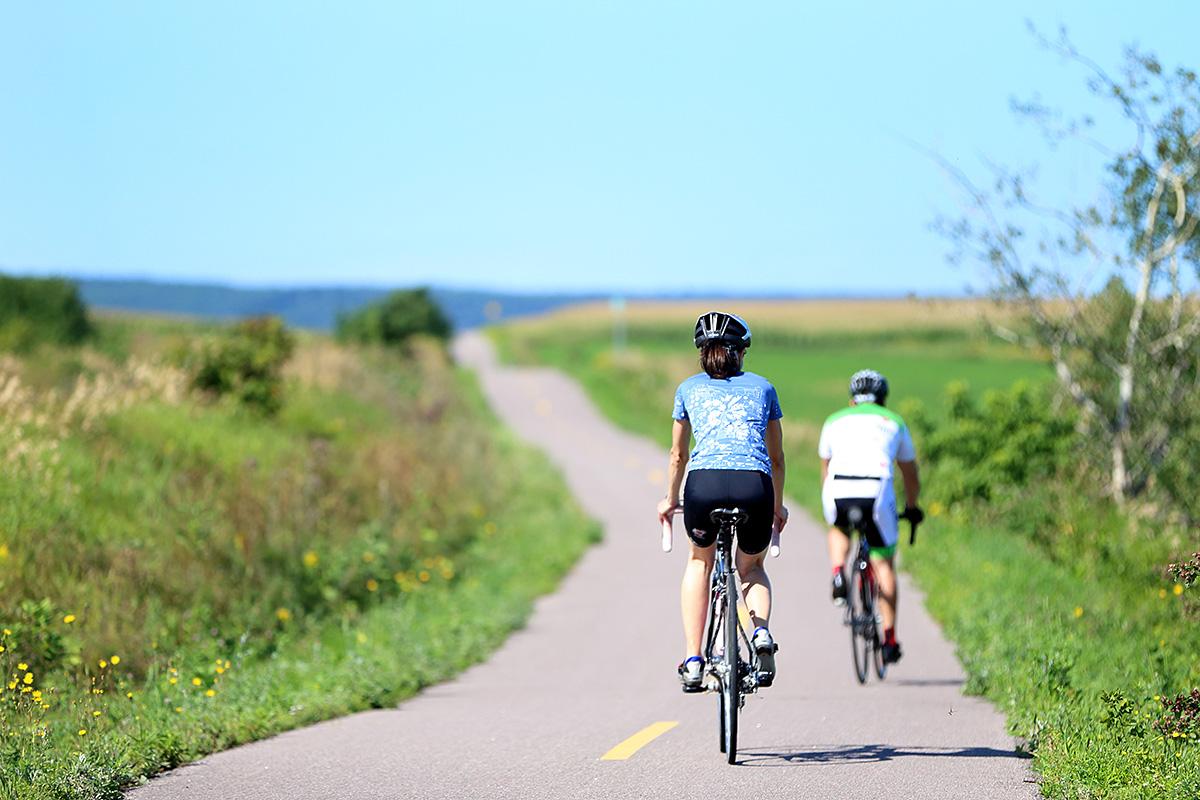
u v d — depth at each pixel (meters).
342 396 123.62
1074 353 74.06
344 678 37.44
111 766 24.08
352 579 57.38
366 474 79.19
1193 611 41.50
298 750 27.77
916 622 50.53
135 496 57.81
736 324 26.56
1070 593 52.19
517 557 74.69
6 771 22.73
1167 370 70.69
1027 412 76.94
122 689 35.12
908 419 82.69
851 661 43.53
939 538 69.50
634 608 58.88
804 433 141.00
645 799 22.25
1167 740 24.73
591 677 41.88
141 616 44.50
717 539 25.89
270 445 80.81
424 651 44.38
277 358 97.38
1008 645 38.47
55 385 77.56
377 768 25.34
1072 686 32.03
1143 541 60.09
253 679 36.78
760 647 25.08
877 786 22.91
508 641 50.88
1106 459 74.56
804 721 31.20
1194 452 70.56
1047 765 23.41
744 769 24.70
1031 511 71.81
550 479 117.88
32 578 44.44
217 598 49.19
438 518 77.75
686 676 25.69
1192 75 64.00
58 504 52.25
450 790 23.19
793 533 83.25
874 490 38.22
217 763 26.31
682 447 26.55
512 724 31.25
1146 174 66.31
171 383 85.25
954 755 25.95
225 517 57.91
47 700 32.66
